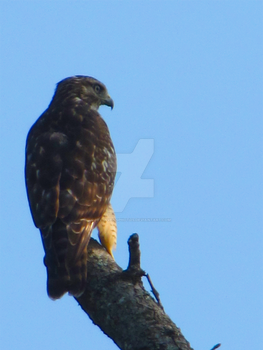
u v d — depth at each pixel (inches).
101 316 301.6
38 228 368.8
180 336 275.1
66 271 336.5
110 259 353.4
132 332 281.0
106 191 400.8
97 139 420.5
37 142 411.2
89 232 370.9
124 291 302.2
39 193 374.0
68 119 434.3
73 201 369.1
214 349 267.0
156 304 295.0
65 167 383.6
